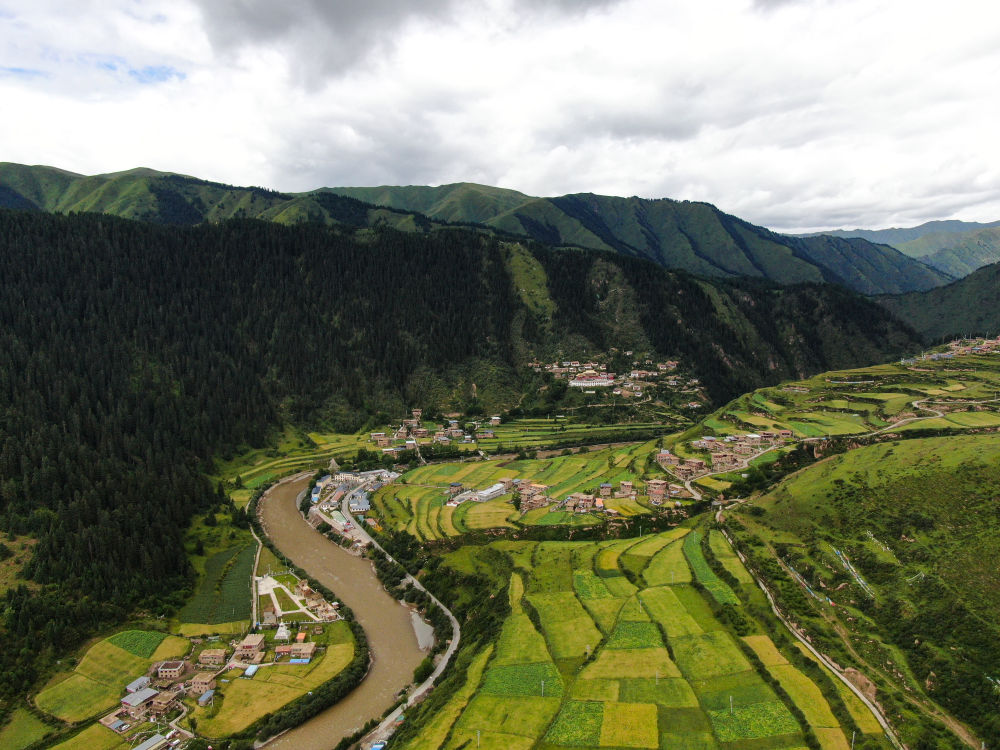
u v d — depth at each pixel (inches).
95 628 6545.3
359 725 5354.3
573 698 4933.6
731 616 5930.1
